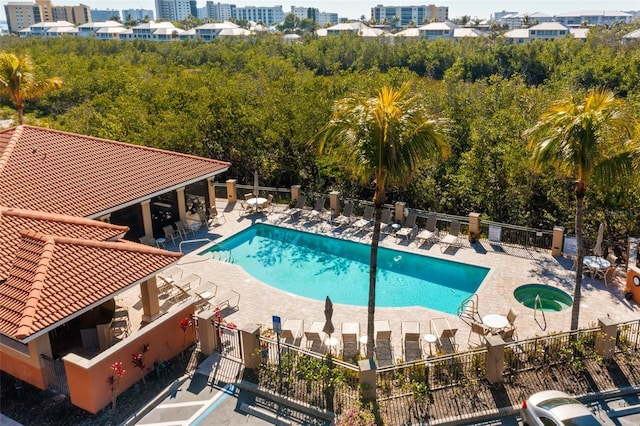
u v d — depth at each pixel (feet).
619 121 45.06
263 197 102.06
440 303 63.05
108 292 47.19
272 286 66.28
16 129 77.87
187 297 60.13
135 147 84.33
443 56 236.63
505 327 50.90
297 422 41.52
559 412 37.37
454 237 75.36
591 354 48.03
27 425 41.70
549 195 80.59
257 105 118.93
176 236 81.61
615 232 77.51
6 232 53.26
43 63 223.30
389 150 41.86
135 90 150.41
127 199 70.13
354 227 83.25
